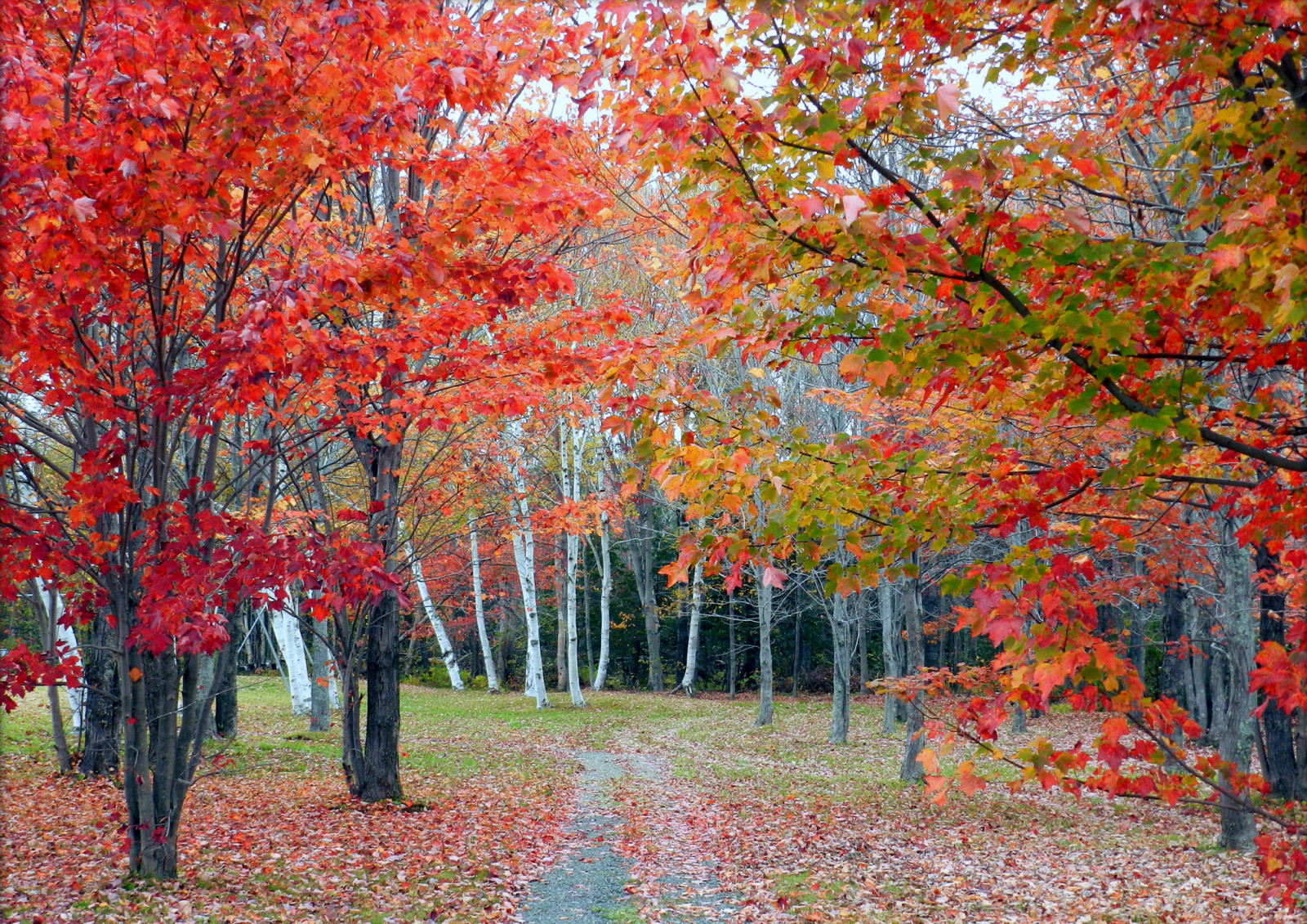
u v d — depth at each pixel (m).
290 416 7.11
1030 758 2.55
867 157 2.62
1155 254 2.57
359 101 4.27
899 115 2.61
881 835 9.63
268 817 8.88
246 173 4.21
